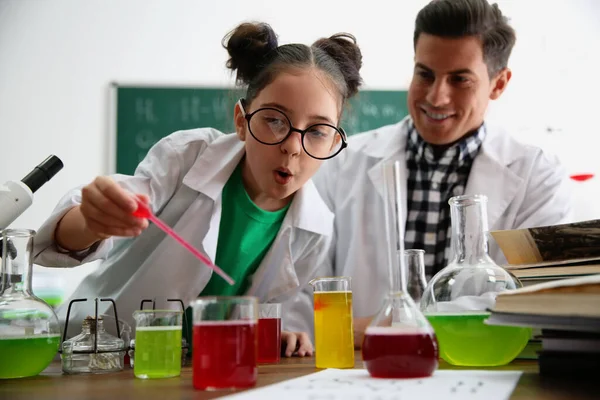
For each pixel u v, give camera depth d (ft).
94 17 12.01
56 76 11.81
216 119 11.94
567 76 11.50
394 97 12.08
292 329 5.40
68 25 11.95
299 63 4.36
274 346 3.93
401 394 2.28
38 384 2.96
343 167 6.86
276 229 5.19
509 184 6.25
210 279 5.20
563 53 11.58
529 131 11.41
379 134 7.04
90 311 5.09
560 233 3.55
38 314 3.33
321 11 12.26
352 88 5.07
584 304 2.54
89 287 5.37
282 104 4.23
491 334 3.16
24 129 11.63
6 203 3.67
